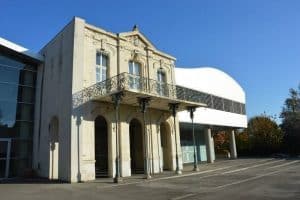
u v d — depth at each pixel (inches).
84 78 705.6
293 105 1861.5
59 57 762.2
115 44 802.2
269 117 1903.3
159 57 940.6
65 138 674.8
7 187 560.7
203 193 429.1
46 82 810.2
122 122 756.6
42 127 789.9
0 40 764.6
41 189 523.5
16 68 814.5
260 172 725.9
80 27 721.0
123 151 737.0
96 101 708.7
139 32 874.1
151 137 832.9
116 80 716.0
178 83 1086.4
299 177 595.2
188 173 757.9
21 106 806.5
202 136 1390.3
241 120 1476.4
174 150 904.9
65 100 697.0
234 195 400.2
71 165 636.1
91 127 689.0
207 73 1268.5
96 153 847.7
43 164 761.0
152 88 780.0
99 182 612.7
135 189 500.7
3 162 742.5
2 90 774.5
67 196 442.9
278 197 376.8
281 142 1734.7
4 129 758.5
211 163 1182.9
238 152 1846.7
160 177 673.0
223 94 1360.7
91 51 737.6
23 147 791.7
